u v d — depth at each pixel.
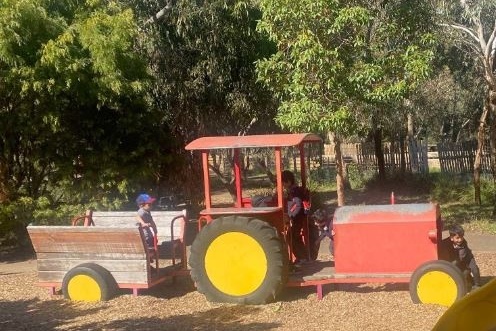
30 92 13.63
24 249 14.96
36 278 11.51
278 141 9.08
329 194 25.47
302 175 10.05
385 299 8.78
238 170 9.48
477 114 32.78
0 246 15.23
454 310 2.43
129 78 14.38
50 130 14.52
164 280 9.91
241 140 9.23
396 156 27.64
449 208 19.38
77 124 15.09
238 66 18.20
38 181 15.33
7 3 12.45
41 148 14.95
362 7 12.08
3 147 15.04
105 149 15.05
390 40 13.19
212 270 8.93
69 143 15.06
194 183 18.58
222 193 28.25
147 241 9.75
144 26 16.97
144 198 9.95
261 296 8.71
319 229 9.91
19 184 15.31
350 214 9.00
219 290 8.91
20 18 12.57
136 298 9.42
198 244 8.95
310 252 9.84
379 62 12.52
